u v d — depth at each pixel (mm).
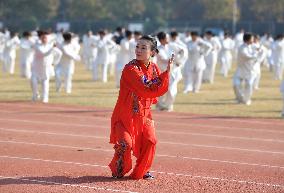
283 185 23562
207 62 71875
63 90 58938
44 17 193750
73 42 61094
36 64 48656
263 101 53938
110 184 22719
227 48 84375
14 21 180250
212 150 30375
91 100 51125
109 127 36656
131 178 23562
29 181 23000
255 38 57188
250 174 25234
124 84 22938
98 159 27203
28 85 63031
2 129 34938
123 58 62875
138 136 23016
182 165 26547
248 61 50812
